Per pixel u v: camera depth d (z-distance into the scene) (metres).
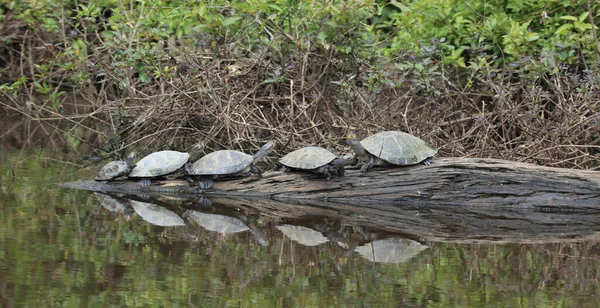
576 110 17.89
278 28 18.70
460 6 21.53
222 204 15.58
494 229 14.23
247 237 12.93
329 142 18.06
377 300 9.75
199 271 10.77
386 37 22.08
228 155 16.19
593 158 17.08
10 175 17.70
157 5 19.47
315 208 15.61
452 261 11.82
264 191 16.31
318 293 9.95
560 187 15.94
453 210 15.86
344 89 19.27
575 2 20.12
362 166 16.06
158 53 18.97
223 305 9.33
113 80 21.02
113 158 20.41
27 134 24.70
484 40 21.05
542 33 20.38
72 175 17.91
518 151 17.84
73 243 11.92
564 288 10.48
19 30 30.19
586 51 18.59
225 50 19.84
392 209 15.75
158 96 19.42
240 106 18.77
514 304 9.72
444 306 9.58
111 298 9.42
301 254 11.94
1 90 21.88
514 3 20.84
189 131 20.47
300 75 19.80
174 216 14.29
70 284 9.91
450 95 19.47
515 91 19.27
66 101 29.77
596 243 13.25
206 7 18.41
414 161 15.78
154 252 11.65
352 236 13.32
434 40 18.58
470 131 18.44
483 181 16.03
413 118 19.64
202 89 18.73
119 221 13.62
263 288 10.08
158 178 16.69
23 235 12.26
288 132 18.41
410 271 11.17
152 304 9.27
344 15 18.69
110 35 19.58
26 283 9.87
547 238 13.57
